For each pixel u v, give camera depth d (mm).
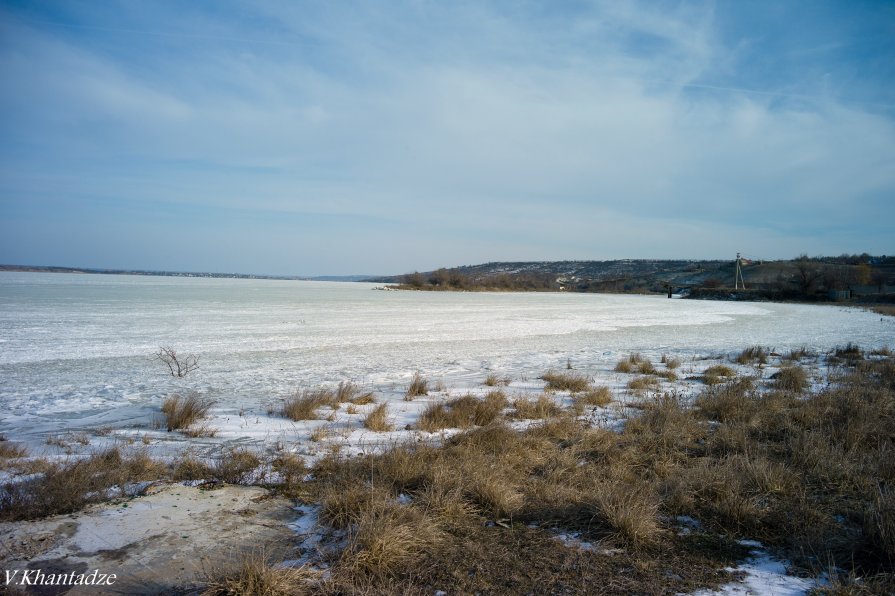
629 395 11133
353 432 8008
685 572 3834
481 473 5477
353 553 3906
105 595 3443
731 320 37969
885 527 4086
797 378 11891
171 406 8992
